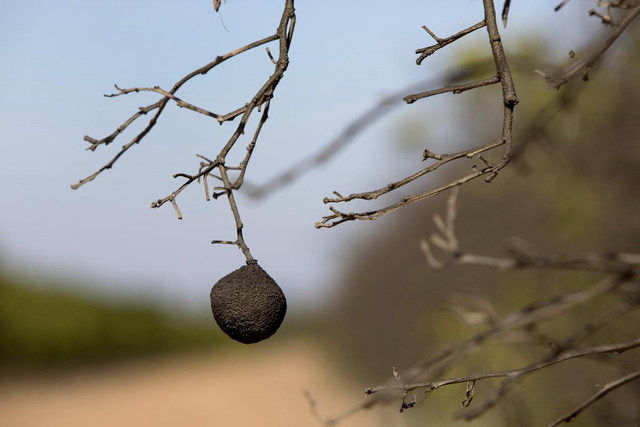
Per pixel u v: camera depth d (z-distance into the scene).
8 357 18.66
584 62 2.59
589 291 3.65
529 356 5.80
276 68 2.16
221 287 2.13
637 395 5.26
